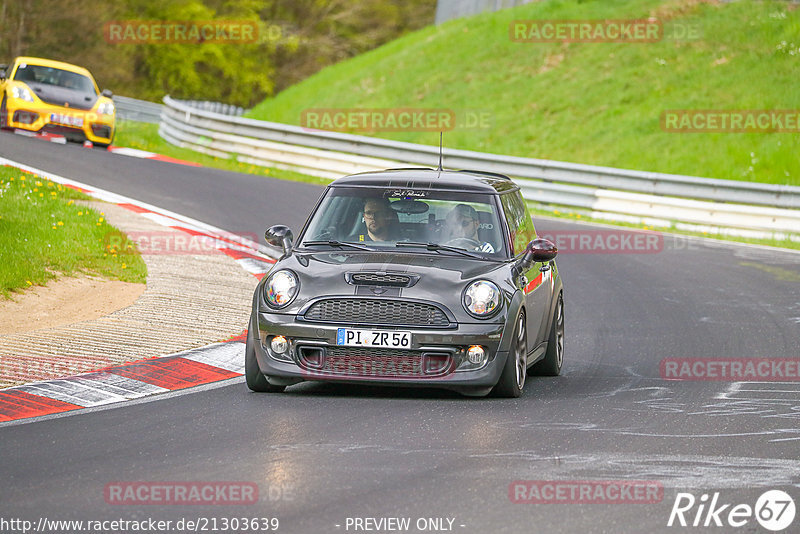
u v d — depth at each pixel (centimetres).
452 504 1875
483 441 2353
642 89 11106
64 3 16950
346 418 2556
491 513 1828
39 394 2720
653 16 12225
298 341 2755
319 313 2761
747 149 9669
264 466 2108
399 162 9000
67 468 2078
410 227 3042
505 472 2094
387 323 2730
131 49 19275
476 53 12938
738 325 4259
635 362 3525
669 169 9656
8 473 2041
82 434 2356
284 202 7106
